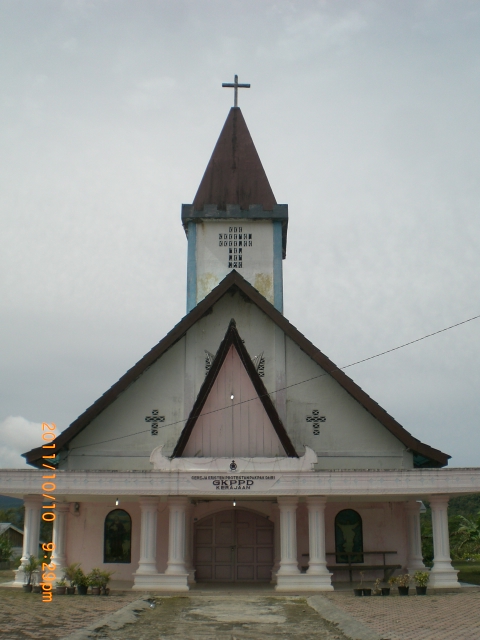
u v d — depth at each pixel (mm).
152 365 28797
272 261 33969
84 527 27875
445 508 24266
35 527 25109
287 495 23891
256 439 25234
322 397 28516
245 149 36594
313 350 27828
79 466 27625
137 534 27672
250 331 29469
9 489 23953
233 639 13742
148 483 23922
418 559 27250
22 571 24828
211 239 34188
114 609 18234
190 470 24000
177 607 19281
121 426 28109
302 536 27250
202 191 35625
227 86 38188
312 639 13836
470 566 44281
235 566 27922
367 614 17234
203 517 28094
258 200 35219
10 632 14312
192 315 28281
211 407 25578
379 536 27594
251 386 25781
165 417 28234
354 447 27891
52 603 19734
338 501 27234
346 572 27109
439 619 16250
